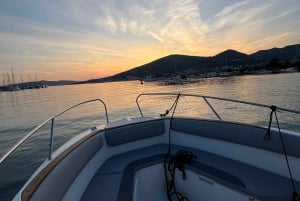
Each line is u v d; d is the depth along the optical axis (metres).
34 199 1.24
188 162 2.51
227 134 2.59
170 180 2.59
